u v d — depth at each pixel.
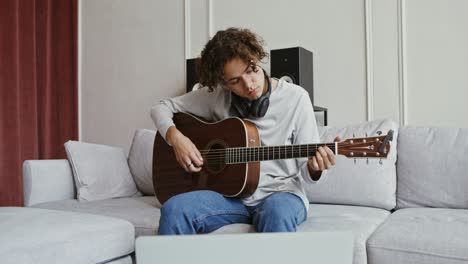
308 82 2.60
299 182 1.56
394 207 1.89
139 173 2.42
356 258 1.31
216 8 3.09
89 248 1.36
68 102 3.67
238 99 1.64
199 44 3.17
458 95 2.36
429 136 1.90
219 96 1.76
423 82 2.46
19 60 3.25
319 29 2.74
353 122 2.65
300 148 1.44
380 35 2.55
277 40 2.87
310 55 2.64
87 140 3.73
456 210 1.70
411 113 2.49
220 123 1.67
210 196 1.43
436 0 2.41
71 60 3.70
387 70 2.54
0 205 3.10
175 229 1.31
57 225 1.36
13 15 3.16
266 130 1.61
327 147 1.37
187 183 1.74
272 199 1.37
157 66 3.38
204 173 1.66
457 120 2.37
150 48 3.41
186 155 1.63
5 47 3.14
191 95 1.87
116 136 3.59
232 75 1.48
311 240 0.75
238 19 3.01
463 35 2.35
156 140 1.91
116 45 3.58
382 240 1.32
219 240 0.76
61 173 2.22
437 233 1.30
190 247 0.77
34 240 1.24
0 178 3.10
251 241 0.75
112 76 3.60
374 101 2.58
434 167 1.82
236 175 1.56
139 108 3.47
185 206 1.33
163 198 1.84
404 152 1.92
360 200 1.89
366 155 1.34
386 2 2.54
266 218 1.28
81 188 2.20
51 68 3.53
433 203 1.81
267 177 1.59
